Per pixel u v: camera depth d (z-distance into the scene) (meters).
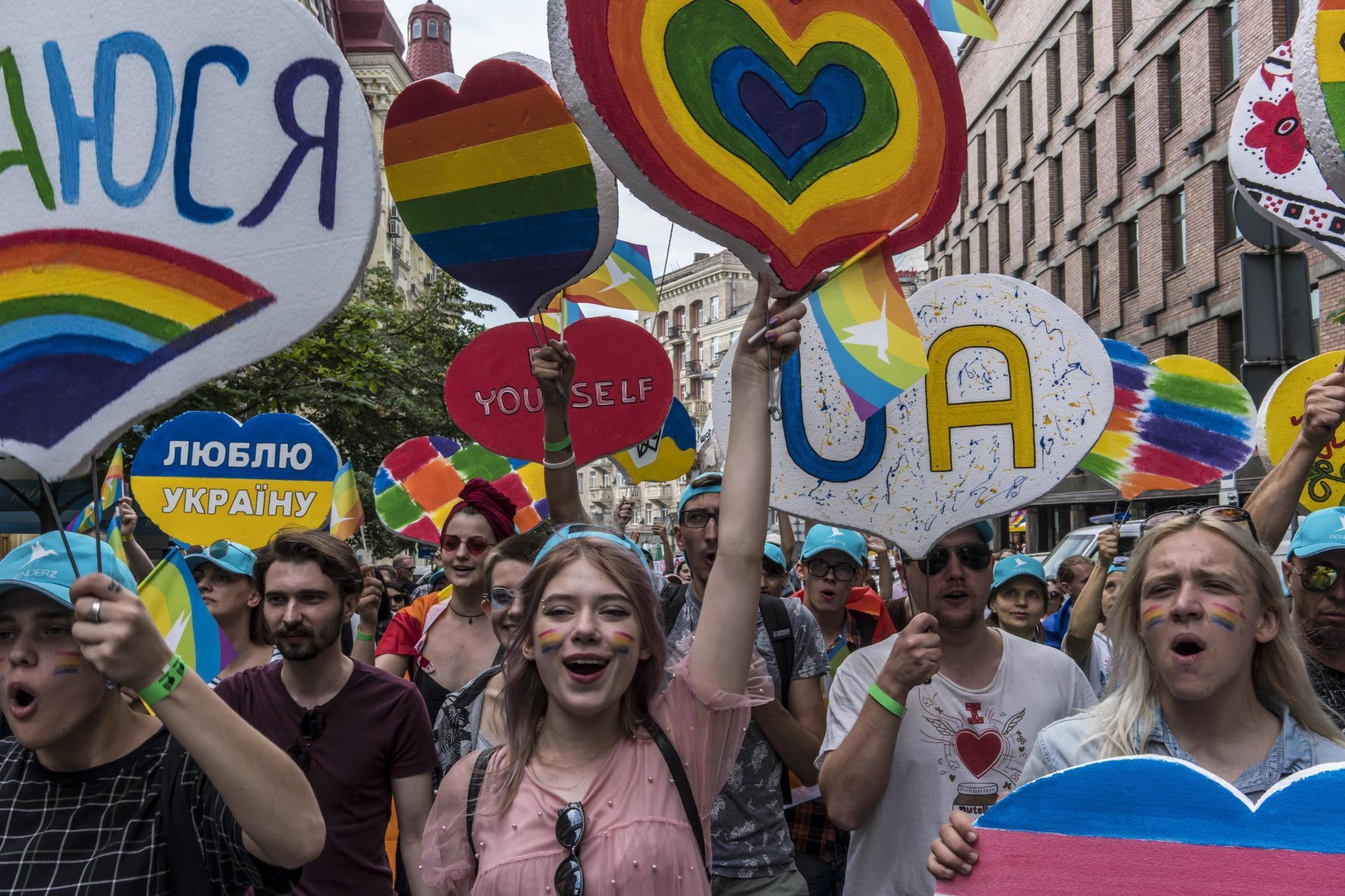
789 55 2.65
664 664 2.44
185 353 1.90
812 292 2.74
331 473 5.35
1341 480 4.52
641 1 2.47
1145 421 5.26
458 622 4.76
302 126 1.91
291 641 3.40
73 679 2.16
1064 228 29.33
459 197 3.43
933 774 3.06
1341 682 3.12
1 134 1.92
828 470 3.19
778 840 3.59
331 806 3.34
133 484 5.29
